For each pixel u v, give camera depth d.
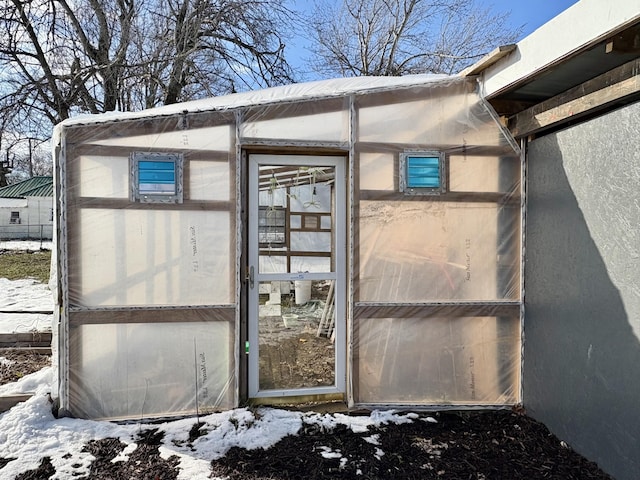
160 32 9.20
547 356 2.77
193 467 2.27
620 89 2.11
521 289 3.07
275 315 3.16
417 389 3.05
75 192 2.71
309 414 2.89
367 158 2.98
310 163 3.06
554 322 2.69
